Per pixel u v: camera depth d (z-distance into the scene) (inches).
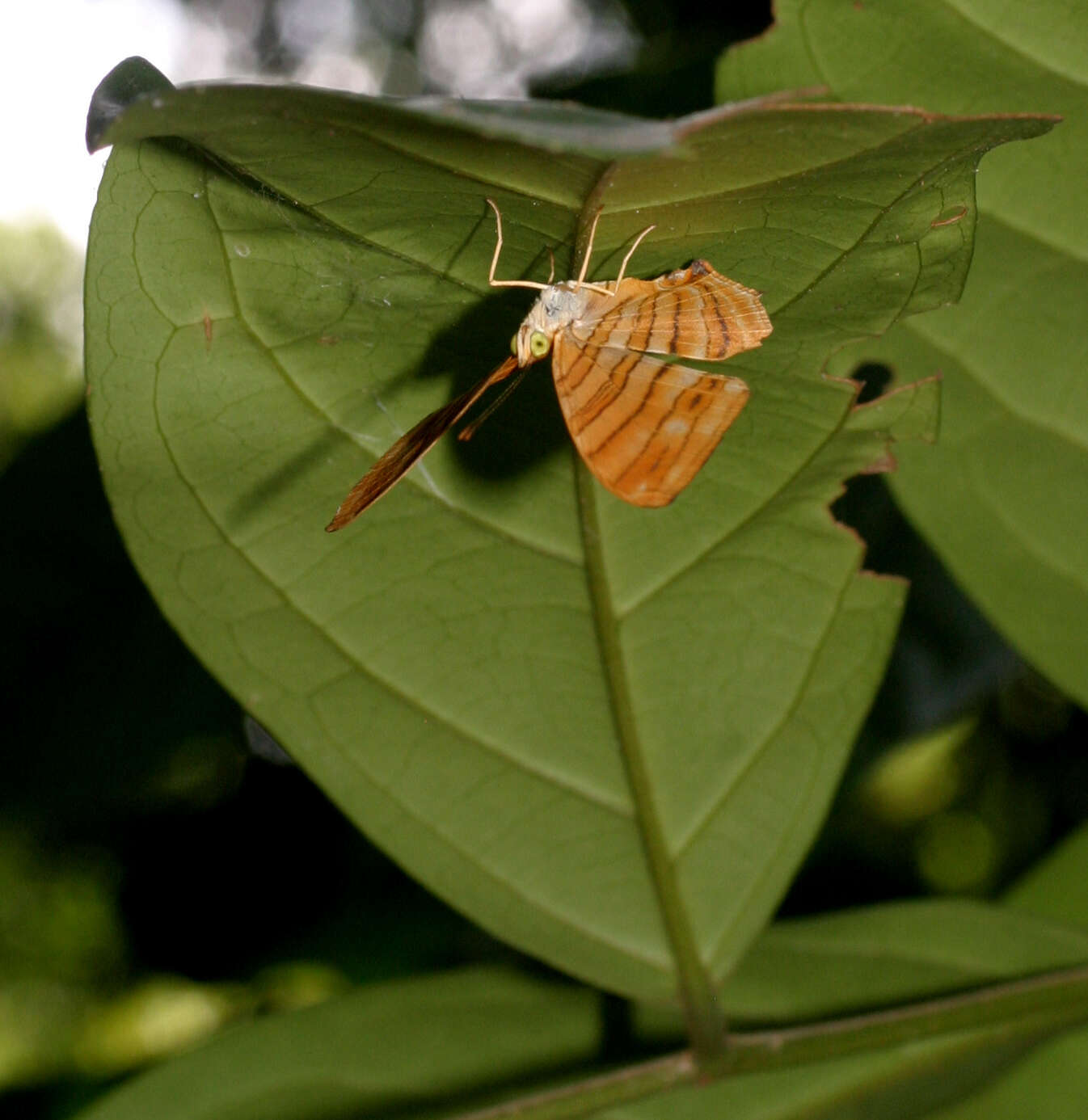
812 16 14.7
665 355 14.3
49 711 17.7
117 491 14.2
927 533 15.6
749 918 14.6
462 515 14.4
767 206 13.5
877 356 15.4
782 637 14.6
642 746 14.6
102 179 13.7
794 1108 14.6
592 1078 14.8
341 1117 14.9
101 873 20.9
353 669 14.5
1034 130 12.9
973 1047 14.7
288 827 19.3
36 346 60.4
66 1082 18.0
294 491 14.3
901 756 20.0
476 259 13.8
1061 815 25.1
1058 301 15.1
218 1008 25.6
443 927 18.8
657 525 14.5
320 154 13.2
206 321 14.0
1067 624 15.4
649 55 17.9
